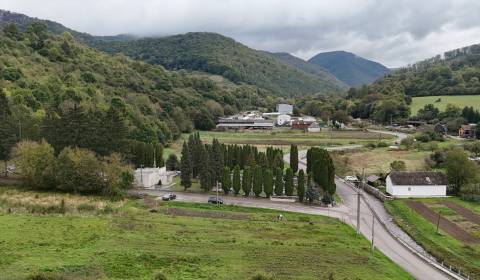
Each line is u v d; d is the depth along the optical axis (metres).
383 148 178.50
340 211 97.56
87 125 116.38
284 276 54.50
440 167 142.00
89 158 103.62
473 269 66.12
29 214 80.25
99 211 86.25
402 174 113.88
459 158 113.56
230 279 51.81
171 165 139.62
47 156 105.62
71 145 115.62
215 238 70.81
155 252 60.78
